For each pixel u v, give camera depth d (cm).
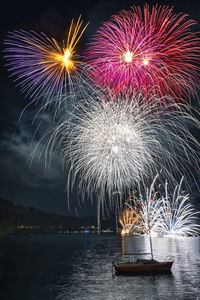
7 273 5644
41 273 5600
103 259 7875
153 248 10625
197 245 11444
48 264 6975
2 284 4550
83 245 14062
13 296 3794
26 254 9706
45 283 4594
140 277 4681
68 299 3584
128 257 8088
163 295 3669
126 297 3619
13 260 7944
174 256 7912
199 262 6600
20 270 6031
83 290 4034
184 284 4197
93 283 4469
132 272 4812
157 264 4844
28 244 15688
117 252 9819
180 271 5288
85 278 4947
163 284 4219
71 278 4991
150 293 3762
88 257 8488
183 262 6638
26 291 4059
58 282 4653
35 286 4375
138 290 3919
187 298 3531
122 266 4797
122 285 4206
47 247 13062
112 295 3719
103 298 3597
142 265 4819
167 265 4866
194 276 4750
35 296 3769
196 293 3741
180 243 12725
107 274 5278
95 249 11369
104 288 4091
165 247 10894
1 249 12038
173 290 3888
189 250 9544
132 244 13550
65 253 9906
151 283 4288
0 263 7262
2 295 3850
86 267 6341
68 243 16125
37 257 8700
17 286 4397
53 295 3806
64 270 5953
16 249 12006
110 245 13538
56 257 8625
